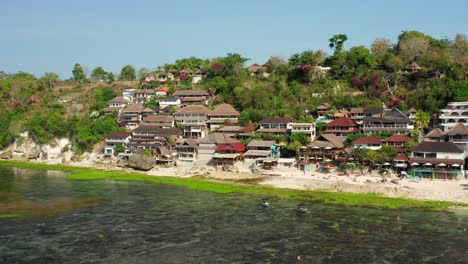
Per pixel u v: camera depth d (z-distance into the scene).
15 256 61.91
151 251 64.19
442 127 134.00
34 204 92.94
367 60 183.25
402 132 134.25
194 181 121.38
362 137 131.38
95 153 166.00
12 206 90.75
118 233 72.69
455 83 143.12
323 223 78.25
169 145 153.75
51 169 146.62
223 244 67.19
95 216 83.44
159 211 87.62
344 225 76.94
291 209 88.81
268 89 181.25
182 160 146.25
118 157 157.62
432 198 96.00
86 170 143.62
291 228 75.31
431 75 164.62
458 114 131.75
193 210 88.44
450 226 75.75
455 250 63.94
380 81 167.12
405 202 93.44
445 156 111.06
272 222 79.19
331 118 154.25
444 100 142.12
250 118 165.00
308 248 65.19
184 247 65.88
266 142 137.12
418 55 177.25
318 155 130.00
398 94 159.88
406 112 141.88
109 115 188.12
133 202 95.69
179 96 196.25
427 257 61.31
